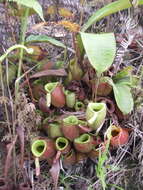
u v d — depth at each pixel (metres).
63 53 0.57
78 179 0.50
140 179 0.50
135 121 0.51
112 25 0.62
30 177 0.48
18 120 0.46
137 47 0.59
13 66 0.51
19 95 0.47
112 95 0.51
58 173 0.45
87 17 0.60
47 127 0.48
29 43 0.54
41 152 0.45
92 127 0.45
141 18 0.63
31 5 0.42
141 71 0.55
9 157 0.44
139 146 0.51
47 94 0.45
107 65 0.41
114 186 0.49
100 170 0.44
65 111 0.49
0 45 0.52
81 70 0.50
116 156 0.50
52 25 0.58
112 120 0.50
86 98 0.51
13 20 0.53
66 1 0.57
